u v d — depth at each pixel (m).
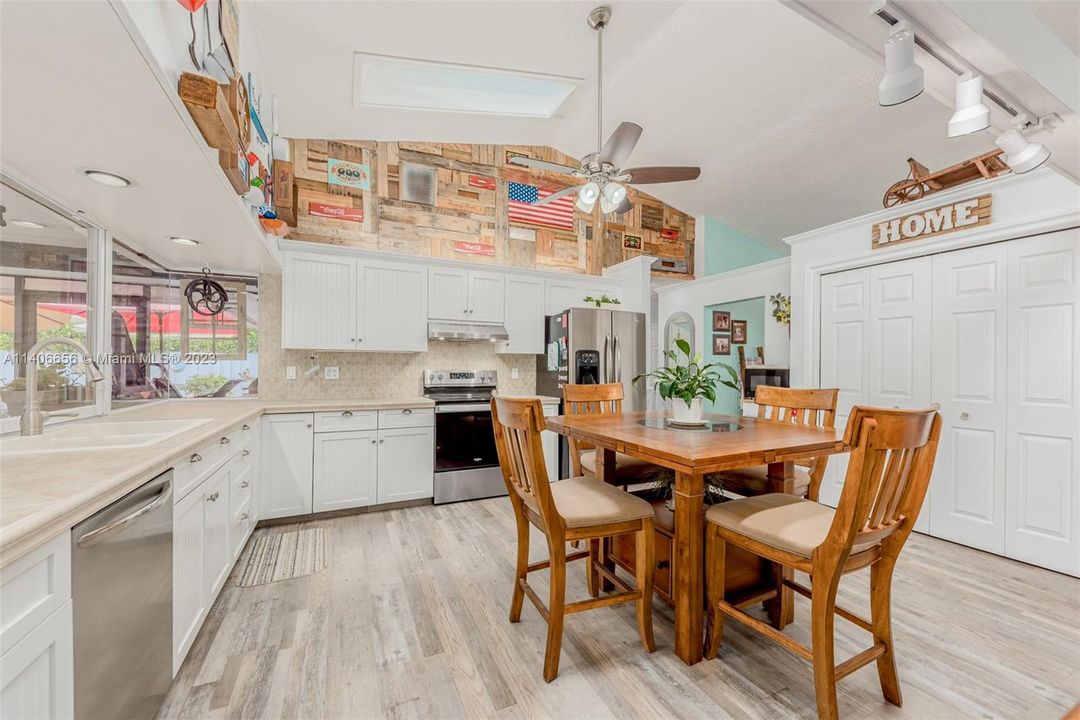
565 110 3.73
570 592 2.21
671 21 3.03
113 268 2.56
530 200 4.79
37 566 0.87
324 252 3.50
